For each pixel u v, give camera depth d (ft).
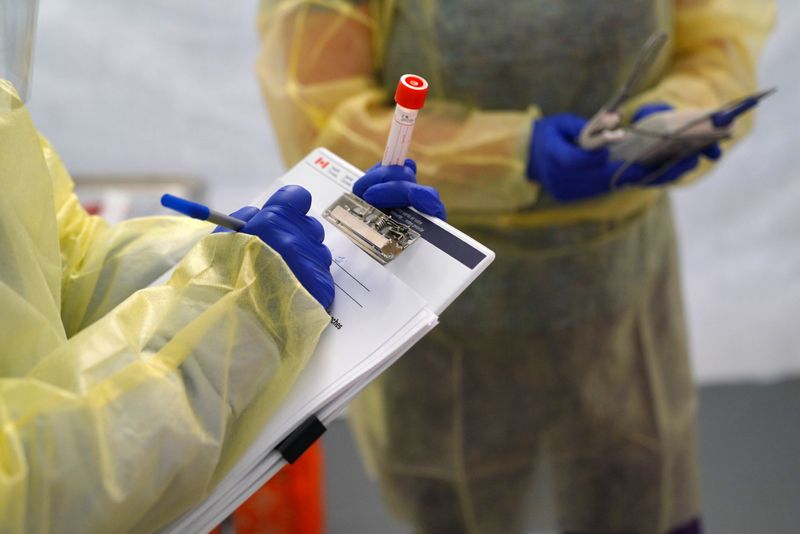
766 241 6.45
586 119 3.25
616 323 3.49
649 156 2.92
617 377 3.62
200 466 1.54
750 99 2.74
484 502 3.81
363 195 2.14
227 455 1.63
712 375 5.91
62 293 2.07
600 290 3.39
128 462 1.44
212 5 7.39
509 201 3.13
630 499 3.83
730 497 5.11
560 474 3.81
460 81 3.14
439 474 3.72
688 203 6.61
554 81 3.13
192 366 1.58
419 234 2.02
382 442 3.74
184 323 1.63
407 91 1.96
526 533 3.99
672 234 3.82
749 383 5.85
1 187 1.62
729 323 6.08
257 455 1.64
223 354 1.61
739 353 5.98
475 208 3.19
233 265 1.74
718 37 3.42
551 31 3.00
